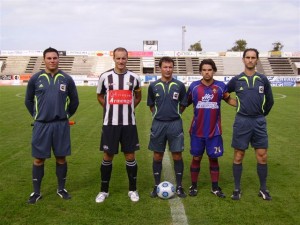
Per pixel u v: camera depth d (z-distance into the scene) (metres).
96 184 5.59
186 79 43.16
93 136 9.66
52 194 5.10
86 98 22.22
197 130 5.09
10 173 6.10
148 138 9.54
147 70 50.69
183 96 5.14
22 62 50.59
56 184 5.55
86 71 49.66
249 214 4.39
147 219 4.24
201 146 5.11
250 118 4.97
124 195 5.09
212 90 4.99
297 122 12.58
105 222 4.14
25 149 7.96
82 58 51.84
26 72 48.94
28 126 11.16
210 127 5.04
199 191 5.30
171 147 5.12
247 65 4.93
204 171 6.41
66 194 4.95
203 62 4.97
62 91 4.83
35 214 4.37
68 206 4.64
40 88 4.75
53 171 6.25
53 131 4.83
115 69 4.89
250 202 4.82
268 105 5.05
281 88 36.31
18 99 20.67
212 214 4.40
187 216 4.34
